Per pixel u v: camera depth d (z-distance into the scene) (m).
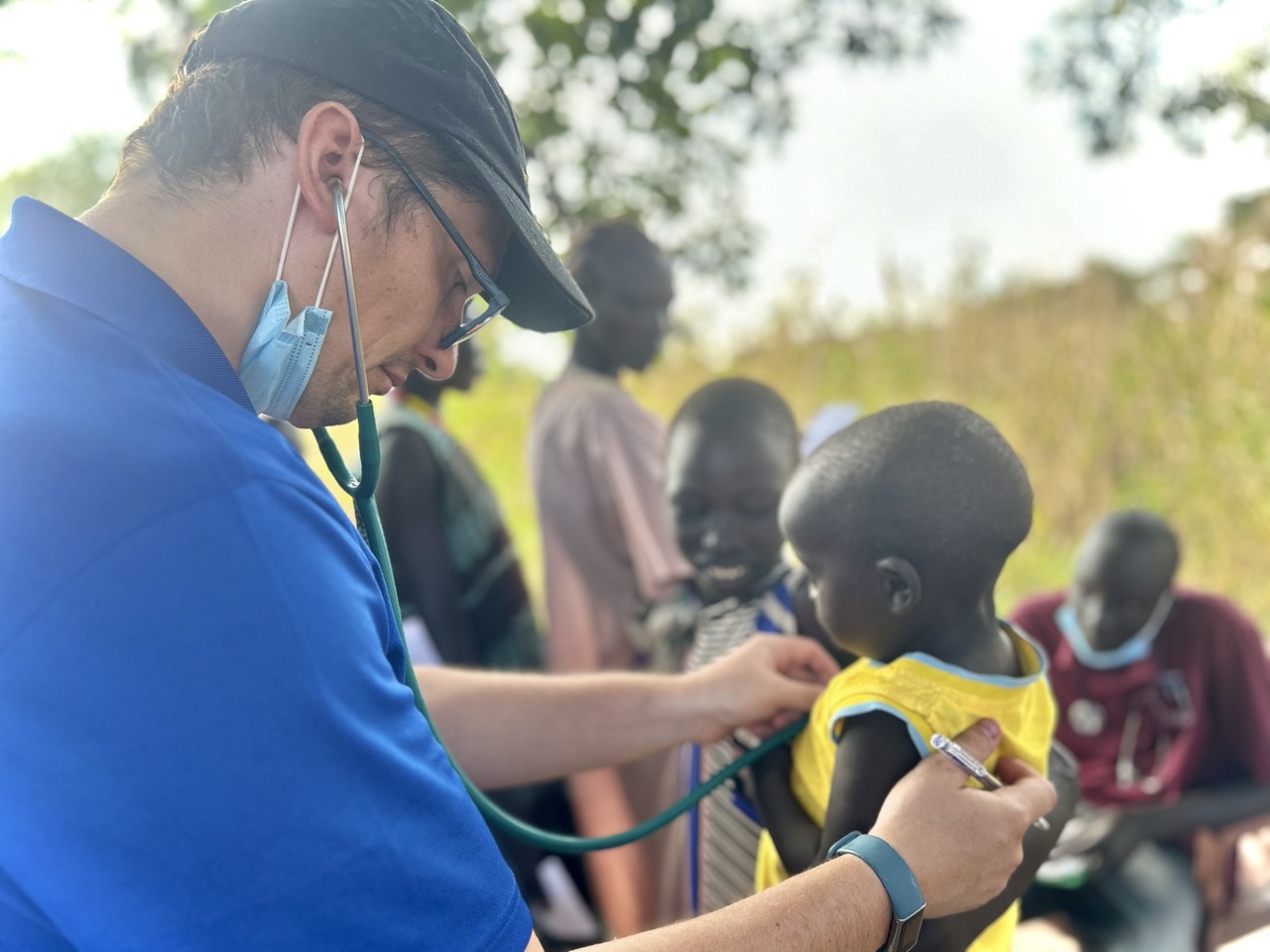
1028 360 5.71
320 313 0.98
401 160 0.99
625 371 2.71
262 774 0.80
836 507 1.20
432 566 2.42
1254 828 2.29
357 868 0.83
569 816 2.62
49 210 0.92
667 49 3.67
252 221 0.97
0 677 0.79
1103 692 2.41
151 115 1.00
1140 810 2.27
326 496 0.93
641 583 2.44
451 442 2.54
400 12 1.01
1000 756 1.22
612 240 2.55
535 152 3.77
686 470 1.79
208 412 0.87
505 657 2.55
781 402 1.87
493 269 1.12
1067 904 2.24
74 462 0.81
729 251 4.30
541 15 3.57
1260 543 4.72
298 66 0.97
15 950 0.84
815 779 1.33
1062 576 4.99
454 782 0.94
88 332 0.87
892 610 1.19
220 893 0.80
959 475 1.17
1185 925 2.18
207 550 0.81
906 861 1.03
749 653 1.47
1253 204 5.09
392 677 0.92
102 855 0.79
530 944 0.95
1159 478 5.13
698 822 1.65
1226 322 5.03
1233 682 2.35
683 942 0.94
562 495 2.55
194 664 0.79
